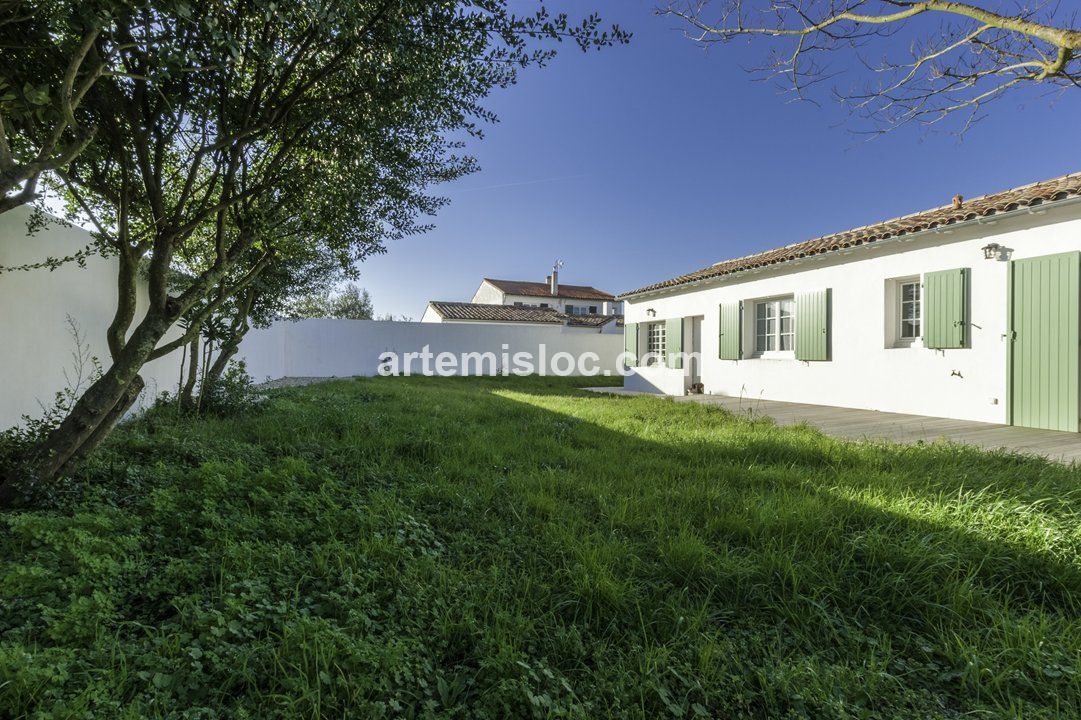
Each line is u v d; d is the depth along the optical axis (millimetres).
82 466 3287
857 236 8414
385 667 1642
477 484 3764
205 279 3684
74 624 1760
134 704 1416
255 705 1514
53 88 2711
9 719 1369
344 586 2139
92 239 5055
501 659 1704
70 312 4785
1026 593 2256
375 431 5367
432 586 2199
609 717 1547
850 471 4062
